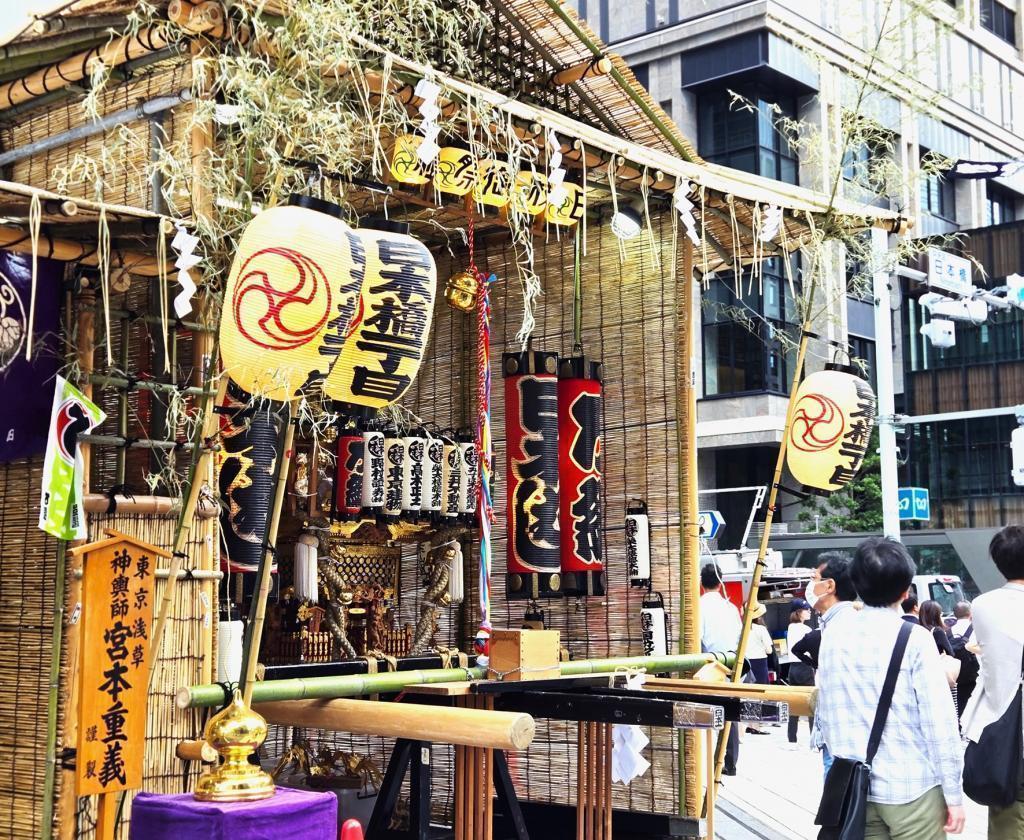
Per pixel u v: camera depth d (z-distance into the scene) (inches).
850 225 269.9
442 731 177.6
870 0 507.8
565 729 283.6
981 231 1202.0
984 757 194.4
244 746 144.9
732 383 1149.7
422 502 275.7
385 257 163.5
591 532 281.7
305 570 252.4
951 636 446.3
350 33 163.9
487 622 233.6
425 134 186.5
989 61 1332.4
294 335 140.9
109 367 171.8
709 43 1099.9
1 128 227.1
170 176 166.4
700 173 240.8
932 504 1219.2
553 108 273.0
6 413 167.6
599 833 246.2
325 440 248.5
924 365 1234.0
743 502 1178.0
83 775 154.3
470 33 252.4
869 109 255.9
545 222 252.5
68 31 194.7
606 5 1178.0
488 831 221.0
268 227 141.8
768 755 494.0
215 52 174.1
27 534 177.3
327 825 143.4
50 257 161.2
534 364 278.1
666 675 278.8
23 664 174.6
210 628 185.3
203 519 186.7
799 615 518.0
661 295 283.3
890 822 171.3
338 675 221.1
